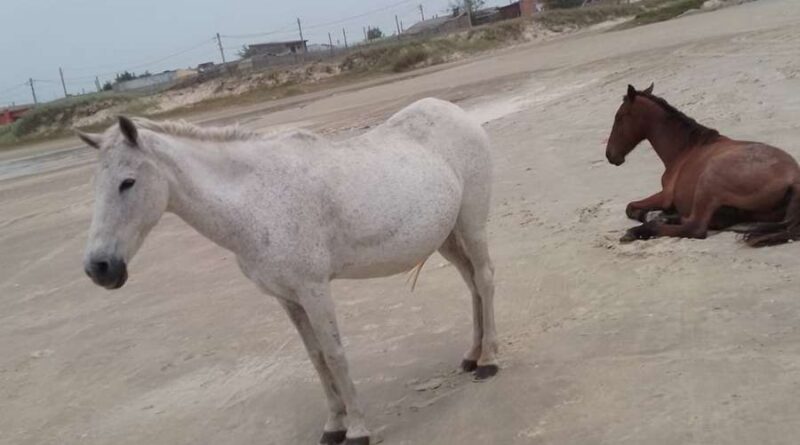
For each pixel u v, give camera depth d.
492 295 5.02
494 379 4.83
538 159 10.97
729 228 6.33
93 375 6.71
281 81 48.62
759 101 10.68
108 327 7.97
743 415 3.70
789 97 10.48
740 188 6.01
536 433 4.02
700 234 6.31
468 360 5.13
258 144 4.32
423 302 6.69
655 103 7.03
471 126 5.08
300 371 5.90
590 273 6.25
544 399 4.38
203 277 9.16
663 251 6.27
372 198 4.34
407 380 5.21
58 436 5.61
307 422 5.01
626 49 22.83
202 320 7.58
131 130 3.81
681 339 4.68
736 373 4.11
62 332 8.13
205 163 4.12
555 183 9.49
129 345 7.29
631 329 5.00
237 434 5.05
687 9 39.09
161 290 8.97
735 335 4.57
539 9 81.31
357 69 49.09
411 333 6.05
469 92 21.02
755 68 13.02
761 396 3.83
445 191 4.66
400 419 4.66
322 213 4.19
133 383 6.37
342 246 4.30
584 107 13.96
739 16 25.80
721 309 4.96
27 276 10.99
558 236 7.44
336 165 4.34
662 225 6.59
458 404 4.64
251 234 4.09
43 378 6.88
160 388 6.14
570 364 4.73
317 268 4.16
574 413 4.12
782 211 5.95
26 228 14.54
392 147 4.66
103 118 46.22
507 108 16.45
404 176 4.50
